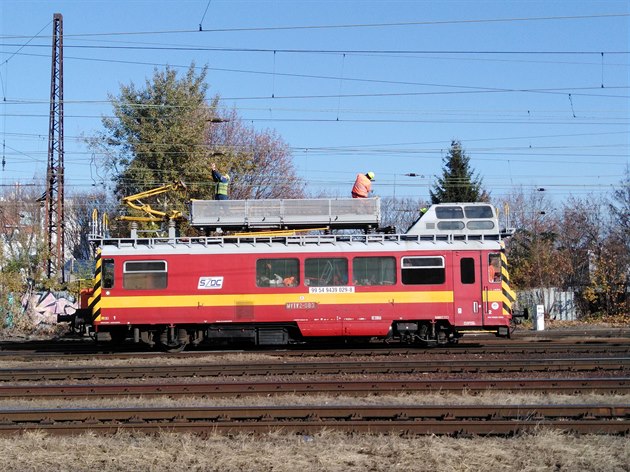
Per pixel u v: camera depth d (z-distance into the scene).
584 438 9.57
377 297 19.86
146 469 8.63
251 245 20.11
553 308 36.28
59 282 32.16
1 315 29.91
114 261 19.98
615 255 37.28
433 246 20.03
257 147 50.25
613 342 21.84
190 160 37.47
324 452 8.99
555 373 15.71
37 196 47.09
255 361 18.47
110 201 47.41
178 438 9.76
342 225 21.16
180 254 20.02
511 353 19.14
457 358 18.36
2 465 8.80
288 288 19.92
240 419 10.94
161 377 15.90
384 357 18.81
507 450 9.05
